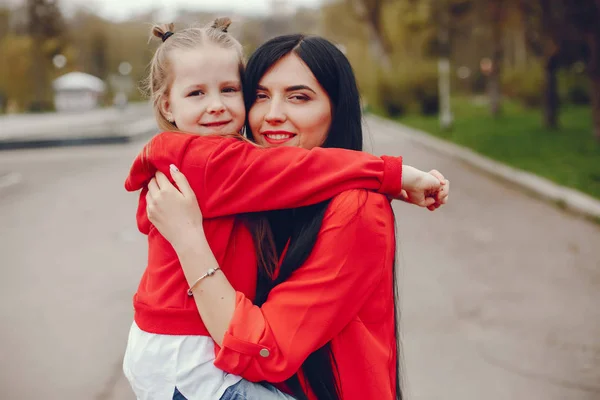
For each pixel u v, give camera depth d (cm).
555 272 593
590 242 710
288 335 139
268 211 157
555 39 1700
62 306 522
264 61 162
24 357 419
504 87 3600
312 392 150
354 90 165
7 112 5706
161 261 151
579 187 1026
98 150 1972
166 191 146
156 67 163
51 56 6384
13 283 593
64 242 759
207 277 142
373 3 3703
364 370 147
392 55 3475
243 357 137
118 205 1008
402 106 3338
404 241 730
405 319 475
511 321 468
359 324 147
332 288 141
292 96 162
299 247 145
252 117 166
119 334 458
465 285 556
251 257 151
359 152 151
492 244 710
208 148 148
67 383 378
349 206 143
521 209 924
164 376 143
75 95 6025
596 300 512
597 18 1537
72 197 1102
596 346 420
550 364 396
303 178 145
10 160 1778
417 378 379
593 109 1623
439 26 2350
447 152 1631
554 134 1884
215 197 146
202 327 145
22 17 6931
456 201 1002
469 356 409
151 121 3400
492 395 357
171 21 174
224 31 171
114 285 578
